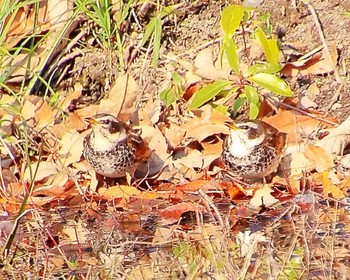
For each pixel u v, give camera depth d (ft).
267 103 32.37
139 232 26.61
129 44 34.58
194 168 30.66
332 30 33.83
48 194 29.76
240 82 31.40
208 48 34.09
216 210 24.99
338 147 30.50
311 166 29.89
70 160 30.94
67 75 34.50
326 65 33.30
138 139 30.14
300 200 28.12
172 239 25.66
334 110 32.78
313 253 23.58
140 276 22.99
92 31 34.86
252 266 23.12
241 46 33.76
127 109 32.60
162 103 32.60
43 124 32.53
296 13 34.12
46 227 26.73
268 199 28.09
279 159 29.63
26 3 32.71
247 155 29.17
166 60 34.19
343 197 28.14
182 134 31.40
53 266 24.11
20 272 23.79
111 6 34.30
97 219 27.99
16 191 29.91
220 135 31.37
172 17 34.88
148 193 29.40
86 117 32.17
